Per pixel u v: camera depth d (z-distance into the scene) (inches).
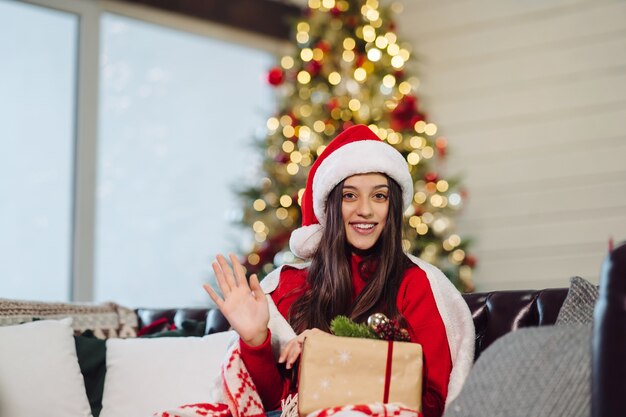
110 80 203.2
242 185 206.5
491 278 211.8
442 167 221.3
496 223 212.2
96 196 195.9
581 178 200.8
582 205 200.2
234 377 82.3
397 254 89.6
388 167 89.2
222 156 221.3
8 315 113.5
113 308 125.3
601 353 61.5
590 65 201.6
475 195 216.2
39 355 104.7
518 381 68.3
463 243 198.8
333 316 89.0
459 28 222.1
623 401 59.4
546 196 205.6
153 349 110.3
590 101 201.0
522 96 211.2
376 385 74.7
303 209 98.6
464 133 219.6
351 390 74.6
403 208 91.4
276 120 203.3
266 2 228.7
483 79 217.5
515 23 213.3
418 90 227.5
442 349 84.5
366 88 199.8
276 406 85.8
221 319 117.4
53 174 190.7
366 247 90.3
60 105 193.0
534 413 66.9
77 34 196.7
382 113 197.0
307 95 201.6
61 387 104.4
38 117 189.6
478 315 93.0
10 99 185.9
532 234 206.7
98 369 110.7
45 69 191.3
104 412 107.8
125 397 107.3
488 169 214.8
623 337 60.4
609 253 63.7
